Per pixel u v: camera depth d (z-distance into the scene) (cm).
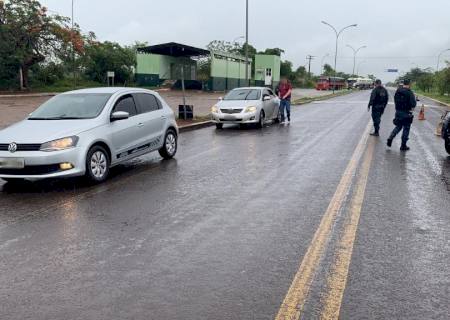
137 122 938
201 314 356
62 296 386
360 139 1412
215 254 477
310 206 655
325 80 8625
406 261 459
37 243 510
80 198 707
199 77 5253
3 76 3653
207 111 2417
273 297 383
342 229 555
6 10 3478
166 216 610
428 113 2769
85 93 923
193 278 420
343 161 1021
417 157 1095
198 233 541
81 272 433
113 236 532
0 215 618
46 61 3966
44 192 750
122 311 361
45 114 866
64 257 470
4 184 815
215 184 798
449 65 4925
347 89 9644
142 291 395
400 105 1198
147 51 4538
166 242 512
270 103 1858
